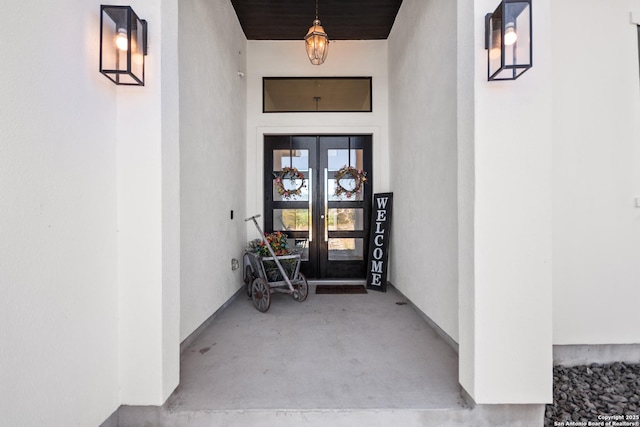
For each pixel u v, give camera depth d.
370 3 3.58
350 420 1.56
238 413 1.56
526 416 1.56
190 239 2.42
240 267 3.88
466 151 1.60
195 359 2.13
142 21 1.50
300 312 3.14
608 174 2.25
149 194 1.54
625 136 2.25
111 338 1.50
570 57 2.24
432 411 1.57
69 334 1.25
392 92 4.06
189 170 2.40
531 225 1.51
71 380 1.25
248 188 4.25
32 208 1.09
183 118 2.29
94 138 1.39
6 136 1.00
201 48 2.63
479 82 1.50
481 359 1.52
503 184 1.51
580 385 2.04
